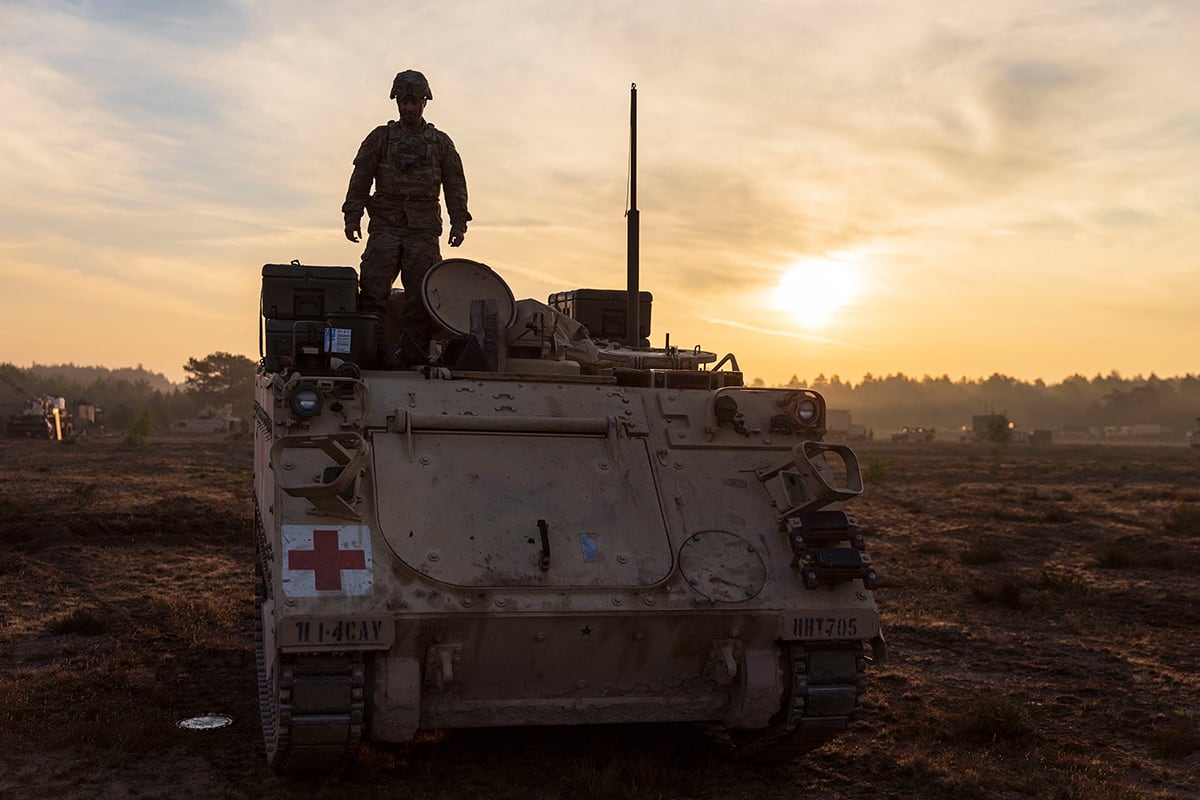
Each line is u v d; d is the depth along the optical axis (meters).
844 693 7.79
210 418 142.12
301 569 7.05
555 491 7.99
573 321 10.42
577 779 8.00
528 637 7.32
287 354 9.75
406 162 11.10
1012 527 28.31
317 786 7.91
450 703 7.48
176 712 9.97
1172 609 16.39
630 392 8.94
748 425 8.78
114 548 21.14
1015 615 15.93
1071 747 9.50
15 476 40.59
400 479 7.73
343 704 6.93
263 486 9.89
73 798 7.64
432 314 10.09
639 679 7.78
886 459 77.25
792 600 7.70
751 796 8.05
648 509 8.05
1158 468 66.75
